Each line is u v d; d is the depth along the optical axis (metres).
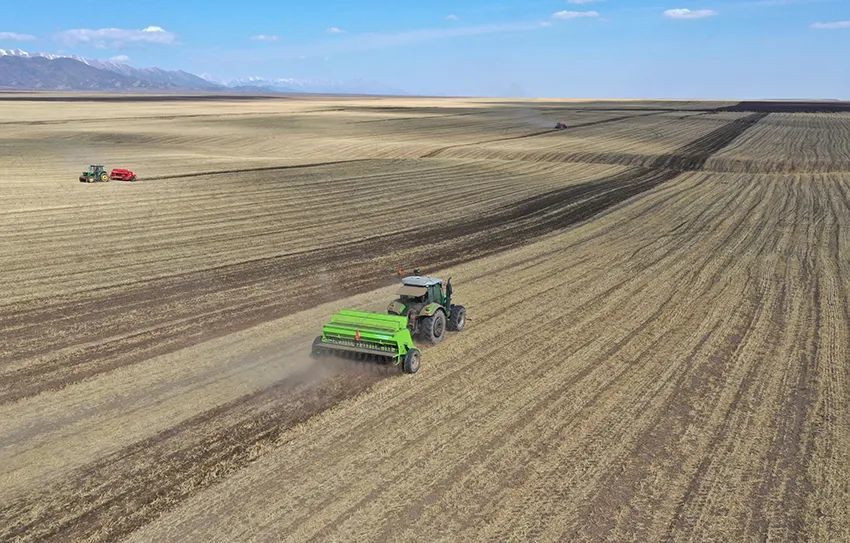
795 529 7.73
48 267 19.77
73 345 13.49
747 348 14.15
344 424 10.13
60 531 7.33
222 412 10.46
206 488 8.23
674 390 11.80
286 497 8.05
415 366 12.40
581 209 33.62
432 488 8.33
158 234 24.97
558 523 7.68
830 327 15.64
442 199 35.72
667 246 25.11
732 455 9.46
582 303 17.47
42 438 9.48
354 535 7.33
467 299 17.69
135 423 10.00
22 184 35.56
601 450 9.49
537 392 11.59
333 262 21.78
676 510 8.04
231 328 14.83
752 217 31.53
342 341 12.41
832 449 9.72
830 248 24.80
